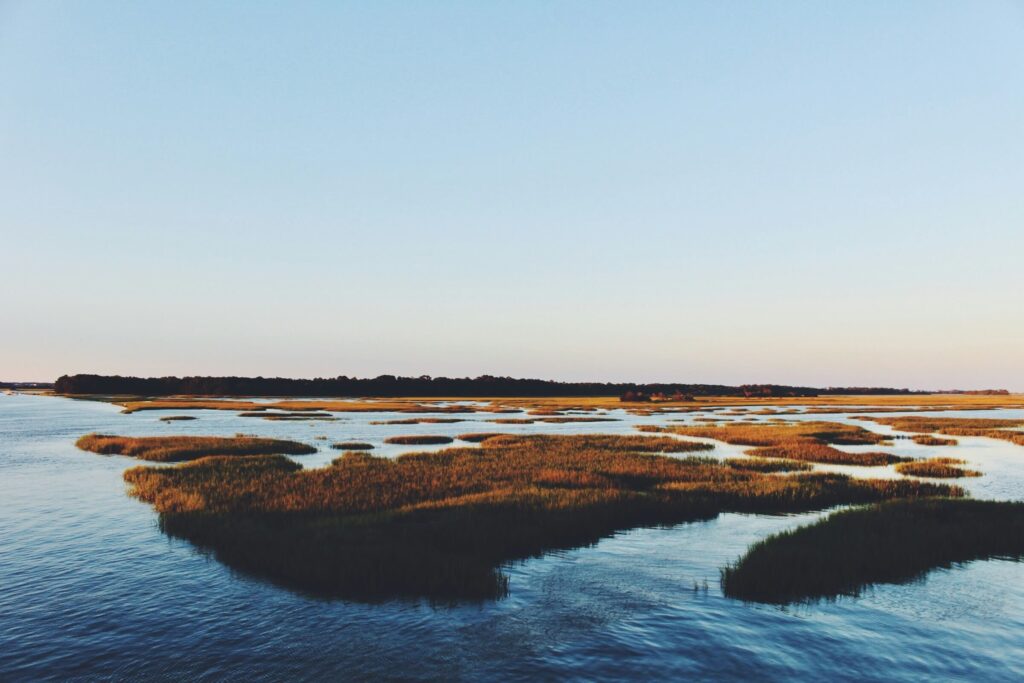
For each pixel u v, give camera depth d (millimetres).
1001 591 14906
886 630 12641
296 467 34000
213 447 41844
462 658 11352
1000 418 92500
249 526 19781
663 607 13875
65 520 21688
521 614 13438
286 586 14984
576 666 11055
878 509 22688
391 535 18781
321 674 10766
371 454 41406
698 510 23609
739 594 14734
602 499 23781
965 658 11406
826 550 17359
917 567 16312
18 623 12875
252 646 11820
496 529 19516
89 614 13352
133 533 19906
